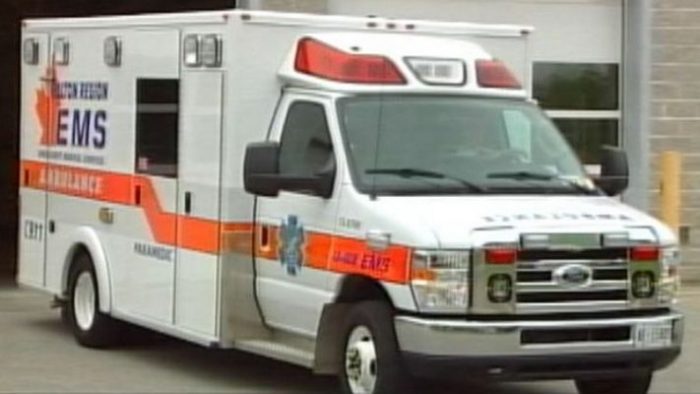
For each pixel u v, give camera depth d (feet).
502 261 41.16
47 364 53.31
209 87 49.06
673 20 77.82
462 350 40.86
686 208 78.43
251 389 48.73
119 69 55.26
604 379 44.29
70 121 59.06
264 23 48.21
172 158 51.29
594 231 42.37
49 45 60.75
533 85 76.95
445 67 47.80
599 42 77.56
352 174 44.39
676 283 44.42
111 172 55.72
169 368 52.85
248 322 48.44
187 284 50.16
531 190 45.47
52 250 60.39
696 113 78.23
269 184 44.78
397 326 41.91
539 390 49.62
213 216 48.52
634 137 77.51
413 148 45.52
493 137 46.80
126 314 54.49
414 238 41.37
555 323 41.68
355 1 73.10
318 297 44.93
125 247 54.65
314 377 51.16
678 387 50.62
